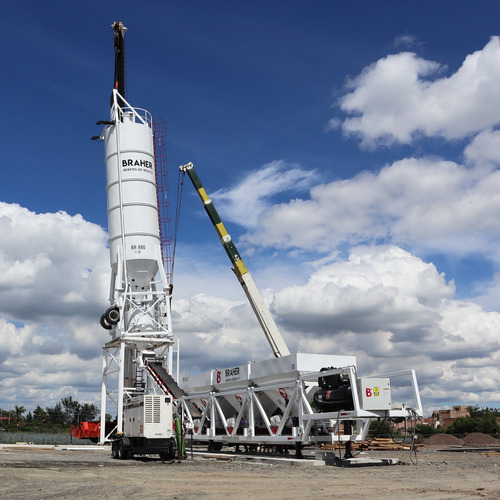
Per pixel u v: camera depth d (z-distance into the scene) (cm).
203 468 2531
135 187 5109
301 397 3023
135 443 3131
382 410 2680
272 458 2911
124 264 5006
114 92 5481
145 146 5231
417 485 1820
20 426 11988
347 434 2888
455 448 4753
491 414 10506
